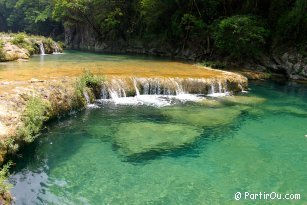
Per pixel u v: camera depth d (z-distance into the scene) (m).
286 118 18.75
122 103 20.30
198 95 23.23
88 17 57.88
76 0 54.75
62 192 10.46
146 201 10.20
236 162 13.09
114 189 10.80
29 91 16.11
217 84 23.94
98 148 13.82
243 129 16.77
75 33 66.75
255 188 11.24
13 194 10.11
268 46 33.25
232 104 21.28
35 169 11.80
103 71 24.77
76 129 15.66
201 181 11.55
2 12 93.31
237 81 25.14
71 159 12.73
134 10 51.59
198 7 39.06
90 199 10.17
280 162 13.21
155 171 12.12
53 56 36.91
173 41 44.34
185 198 10.48
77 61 31.73
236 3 37.03
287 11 32.28
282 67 31.67
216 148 14.34
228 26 31.61
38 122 14.22
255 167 12.73
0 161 10.96
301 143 15.14
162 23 45.66
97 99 20.55
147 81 22.41
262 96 23.83
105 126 16.28
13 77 20.08
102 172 11.88
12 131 12.12
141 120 17.38
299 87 27.48
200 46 38.44
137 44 50.81
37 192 10.37
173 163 12.81
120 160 12.86
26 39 38.38
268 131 16.58
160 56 43.38
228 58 34.09
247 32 30.75
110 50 55.03
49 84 17.98
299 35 31.50
